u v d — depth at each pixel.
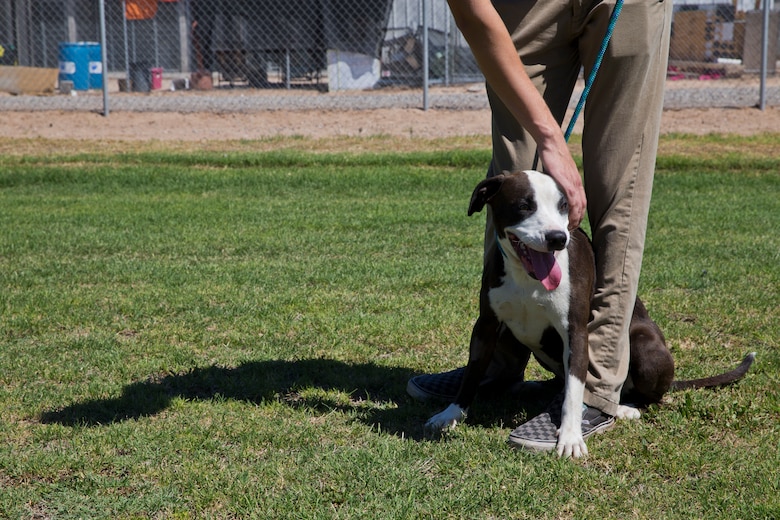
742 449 3.45
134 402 4.04
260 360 4.68
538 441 3.49
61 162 12.86
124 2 19.05
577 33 3.67
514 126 3.78
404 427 3.79
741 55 20.98
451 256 7.21
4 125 15.18
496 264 3.61
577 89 15.86
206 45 18.78
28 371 4.50
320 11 17.70
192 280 6.48
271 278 6.49
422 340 5.02
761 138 13.51
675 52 21.23
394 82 18.20
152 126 15.30
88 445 3.53
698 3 21.50
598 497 3.07
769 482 3.12
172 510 3.02
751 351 4.79
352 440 3.61
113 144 14.16
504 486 3.16
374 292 6.11
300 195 10.49
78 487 3.18
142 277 6.57
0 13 20.70
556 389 4.23
